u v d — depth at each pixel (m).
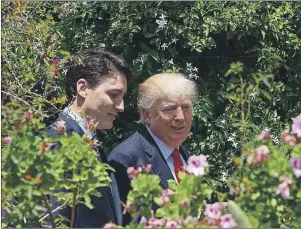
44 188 2.46
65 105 3.82
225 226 2.35
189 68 4.63
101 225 2.92
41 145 2.48
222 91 4.82
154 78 3.45
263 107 4.79
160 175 3.31
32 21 3.44
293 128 2.54
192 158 2.53
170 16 4.70
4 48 3.12
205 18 4.70
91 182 2.58
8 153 2.45
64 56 3.44
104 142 4.82
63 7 4.70
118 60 3.31
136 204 2.53
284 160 2.47
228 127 4.69
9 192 2.56
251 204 2.50
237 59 4.98
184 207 2.44
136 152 3.31
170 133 3.38
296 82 4.95
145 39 4.75
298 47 4.82
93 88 3.27
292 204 2.60
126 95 4.78
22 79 3.18
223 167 4.66
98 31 4.82
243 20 4.69
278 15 4.78
